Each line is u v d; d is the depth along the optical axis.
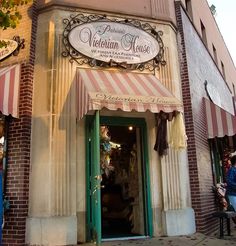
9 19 6.02
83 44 8.06
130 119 8.17
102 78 7.54
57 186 7.16
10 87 7.46
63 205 7.10
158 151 7.89
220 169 10.93
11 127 7.57
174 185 7.89
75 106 7.65
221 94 15.06
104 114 7.97
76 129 7.62
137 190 8.20
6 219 7.11
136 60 8.34
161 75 8.50
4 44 6.50
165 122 7.64
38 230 6.90
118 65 8.16
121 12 8.52
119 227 8.95
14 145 7.45
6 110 7.24
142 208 7.89
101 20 8.34
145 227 7.70
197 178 8.30
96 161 6.69
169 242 6.89
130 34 8.47
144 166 7.98
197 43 11.27
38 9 8.27
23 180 7.22
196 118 9.13
